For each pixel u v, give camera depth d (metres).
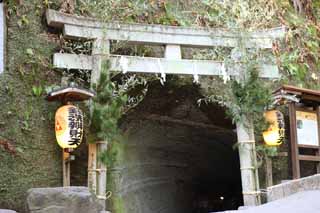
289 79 8.88
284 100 7.53
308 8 10.55
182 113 8.31
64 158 5.88
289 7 10.04
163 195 9.79
